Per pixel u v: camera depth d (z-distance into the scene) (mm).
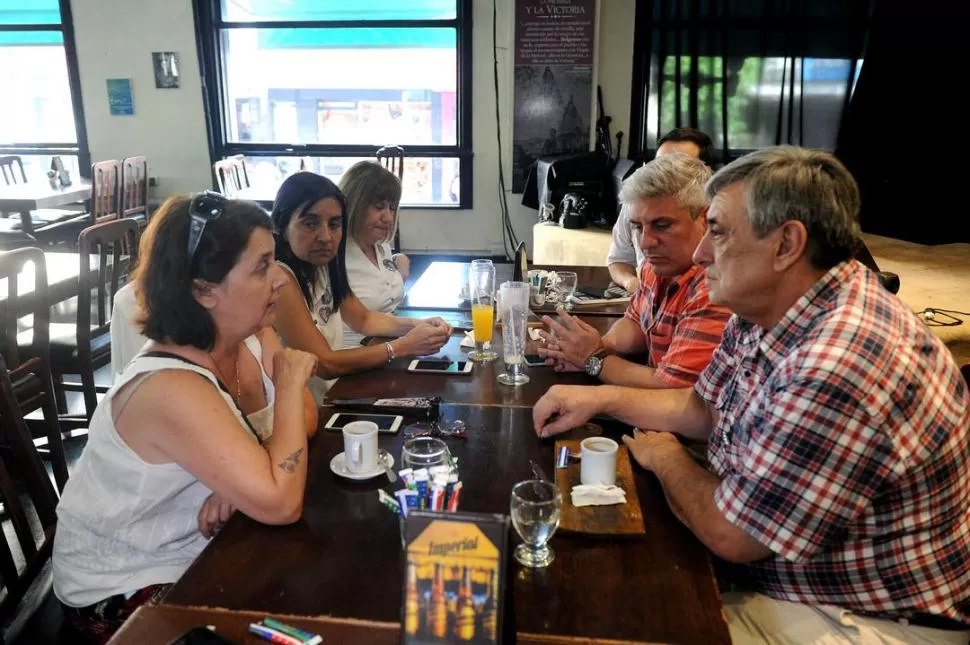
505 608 790
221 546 1037
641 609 907
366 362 1764
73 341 2705
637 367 1655
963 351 3023
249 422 1240
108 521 1163
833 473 969
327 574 972
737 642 1109
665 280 1819
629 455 1318
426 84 5727
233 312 1161
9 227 4617
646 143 5574
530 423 1459
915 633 1061
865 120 4934
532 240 5848
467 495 1170
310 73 5754
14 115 5914
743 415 1161
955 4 4242
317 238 1866
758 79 5281
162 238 1116
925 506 1025
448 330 1880
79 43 5641
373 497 1173
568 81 5410
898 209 4844
